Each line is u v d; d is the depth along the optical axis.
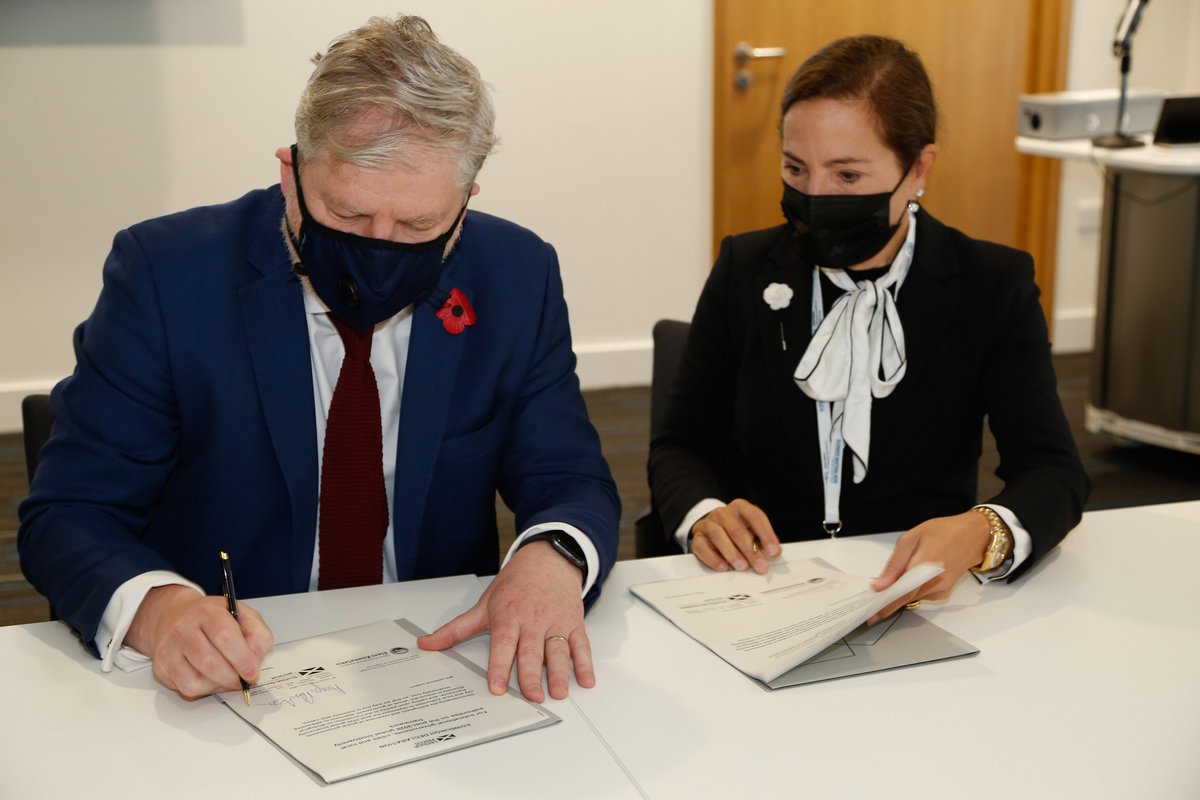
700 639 1.21
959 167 4.54
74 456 1.31
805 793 0.95
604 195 4.23
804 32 4.21
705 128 4.26
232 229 1.38
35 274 3.79
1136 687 1.12
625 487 3.54
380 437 1.38
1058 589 1.35
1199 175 3.32
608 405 4.23
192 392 1.34
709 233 4.36
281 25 3.78
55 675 1.13
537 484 1.46
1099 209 4.74
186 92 3.76
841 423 1.68
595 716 1.06
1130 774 0.98
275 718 1.05
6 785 0.95
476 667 1.15
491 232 1.50
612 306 4.35
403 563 1.43
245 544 1.40
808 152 1.56
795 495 1.74
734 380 1.82
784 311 1.73
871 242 1.59
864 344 1.65
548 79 4.07
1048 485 1.46
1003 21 4.43
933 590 1.27
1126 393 3.74
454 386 1.44
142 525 1.36
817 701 1.09
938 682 1.13
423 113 1.14
